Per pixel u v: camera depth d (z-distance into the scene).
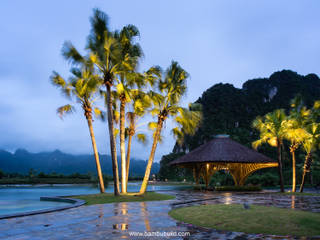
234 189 29.86
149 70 18.70
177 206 12.16
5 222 7.66
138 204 12.85
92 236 5.93
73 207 11.43
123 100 18.00
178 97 18.84
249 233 6.34
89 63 17.00
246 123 167.88
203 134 157.62
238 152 31.75
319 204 13.73
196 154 32.62
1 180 47.50
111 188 37.81
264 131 28.75
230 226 7.16
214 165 32.94
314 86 190.62
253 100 181.88
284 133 27.28
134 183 62.72
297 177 65.06
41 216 8.86
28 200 18.06
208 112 177.38
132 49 17.17
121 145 18.27
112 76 16.61
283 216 8.87
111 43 15.48
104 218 8.45
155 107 18.95
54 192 29.52
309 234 6.23
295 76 192.75
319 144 27.34
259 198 18.30
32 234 6.11
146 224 7.41
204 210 10.52
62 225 7.21
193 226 7.16
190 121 18.69
